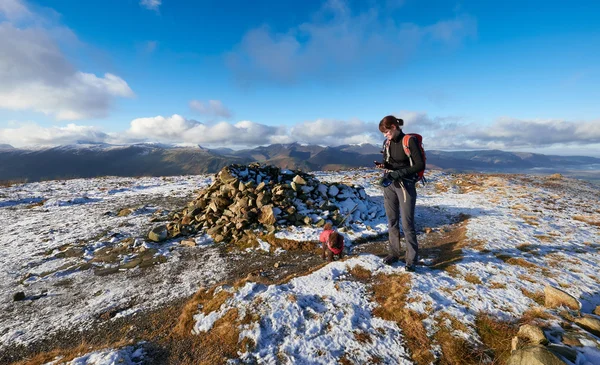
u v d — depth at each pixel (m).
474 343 3.54
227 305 4.62
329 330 3.97
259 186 10.57
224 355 3.62
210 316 4.42
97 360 3.55
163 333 4.51
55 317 5.37
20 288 6.58
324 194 11.45
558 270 5.50
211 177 26.19
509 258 6.12
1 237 9.92
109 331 4.84
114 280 6.84
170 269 7.33
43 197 16.91
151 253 8.34
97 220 11.87
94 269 7.48
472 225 9.28
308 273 6.02
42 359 4.02
